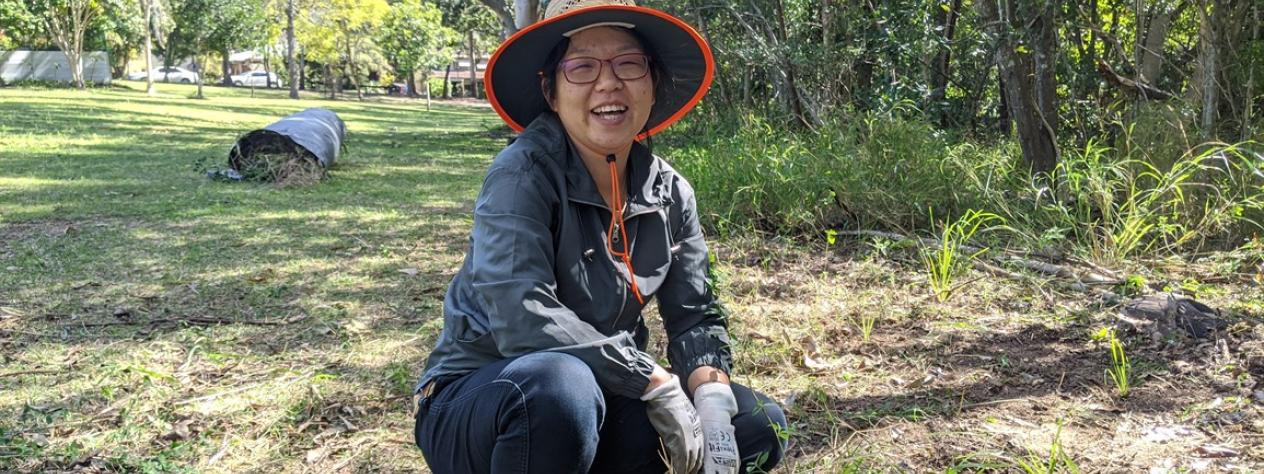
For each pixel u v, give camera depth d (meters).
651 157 2.36
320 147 11.07
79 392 3.91
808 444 3.29
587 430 2.02
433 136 20.81
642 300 2.30
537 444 2.00
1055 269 5.44
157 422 3.58
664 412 2.10
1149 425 3.38
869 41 9.55
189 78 73.94
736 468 2.17
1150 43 8.82
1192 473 2.99
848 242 6.59
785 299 5.20
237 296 5.44
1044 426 3.38
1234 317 4.47
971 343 4.34
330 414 3.67
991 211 6.81
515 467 2.01
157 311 5.13
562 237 2.19
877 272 5.64
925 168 7.00
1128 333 4.37
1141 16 8.39
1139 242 5.96
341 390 3.91
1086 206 6.25
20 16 43.50
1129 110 8.30
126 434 3.49
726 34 11.28
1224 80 7.53
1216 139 6.45
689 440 2.11
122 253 6.59
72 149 14.48
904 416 3.49
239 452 3.36
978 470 3.00
